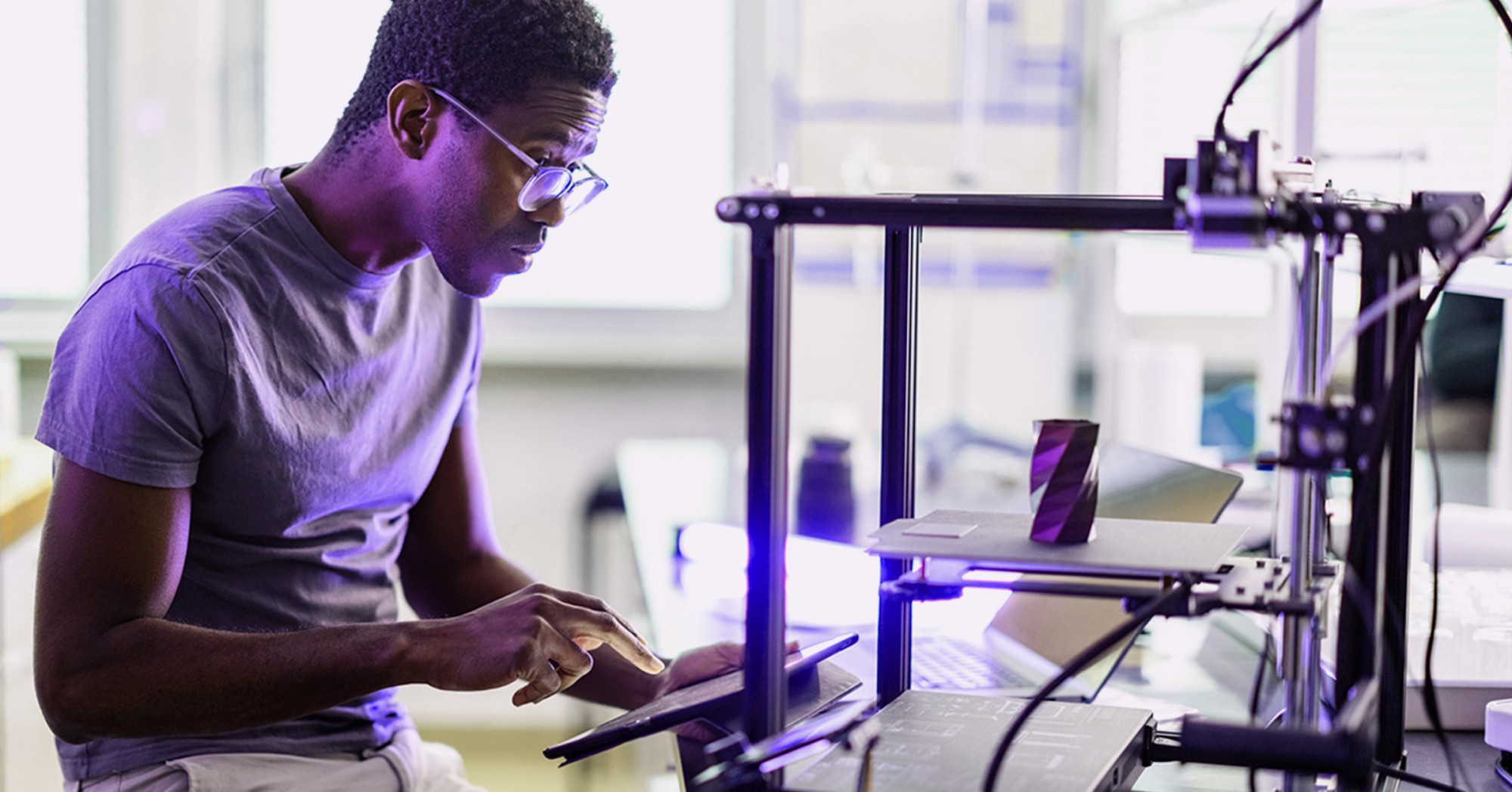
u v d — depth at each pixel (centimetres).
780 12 339
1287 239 83
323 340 136
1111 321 350
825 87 340
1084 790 81
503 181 131
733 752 91
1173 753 96
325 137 337
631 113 345
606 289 350
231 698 117
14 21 326
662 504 239
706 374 347
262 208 136
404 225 137
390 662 117
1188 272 354
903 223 80
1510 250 101
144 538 122
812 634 151
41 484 212
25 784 208
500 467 346
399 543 155
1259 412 238
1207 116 308
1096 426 87
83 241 334
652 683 141
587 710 333
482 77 128
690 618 163
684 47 344
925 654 141
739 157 346
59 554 120
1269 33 209
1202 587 84
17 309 332
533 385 345
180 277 125
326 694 118
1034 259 345
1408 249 78
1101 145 328
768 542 82
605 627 119
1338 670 95
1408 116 243
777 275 81
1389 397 78
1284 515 117
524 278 348
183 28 327
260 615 137
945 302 346
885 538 89
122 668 117
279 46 334
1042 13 332
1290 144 172
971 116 334
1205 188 78
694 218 349
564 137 131
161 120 329
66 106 330
